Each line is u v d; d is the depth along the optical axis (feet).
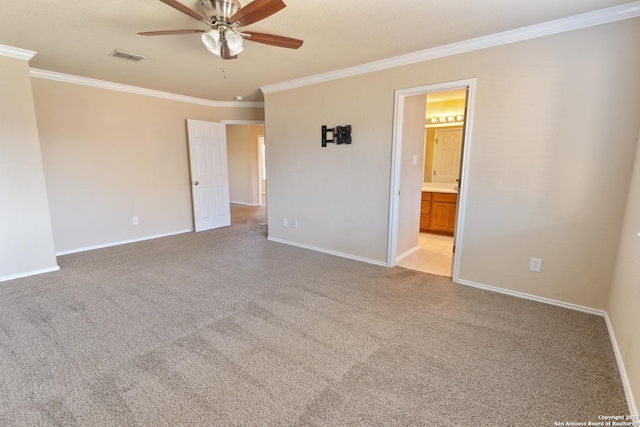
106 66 11.80
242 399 5.57
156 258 13.41
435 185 18.90
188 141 17.57
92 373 6.21
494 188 9.53
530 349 6.98
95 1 7.02
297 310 8.82
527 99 8.72
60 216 13.66
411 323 8.12
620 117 7.64
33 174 11.03
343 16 7.72
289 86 14.10
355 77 12.03
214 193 19.08
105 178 14.84
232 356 6.77
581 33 7.84
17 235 10.91
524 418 5.16
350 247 13.37
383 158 11.82
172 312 8.67
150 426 5.00
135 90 15.31
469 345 7.16
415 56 10.37
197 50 10.05
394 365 6.49
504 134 9.16
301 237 15.11
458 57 9.68
